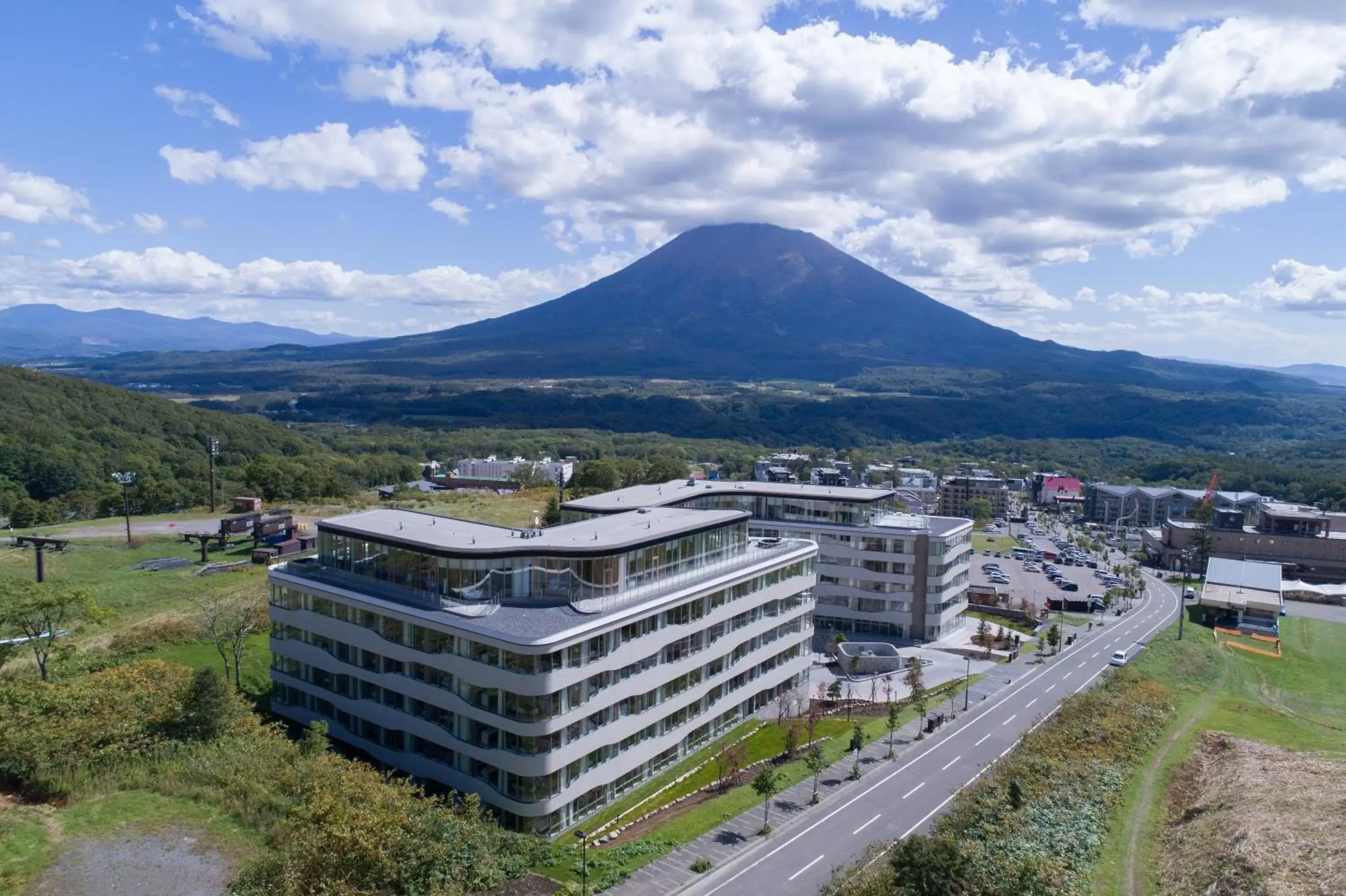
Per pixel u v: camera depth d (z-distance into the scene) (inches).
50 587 3444.9
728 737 3459.6
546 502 7726.4
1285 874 2190.0
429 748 2807.6
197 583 4901.6
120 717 2687.0
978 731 3666.3
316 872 1852.9
